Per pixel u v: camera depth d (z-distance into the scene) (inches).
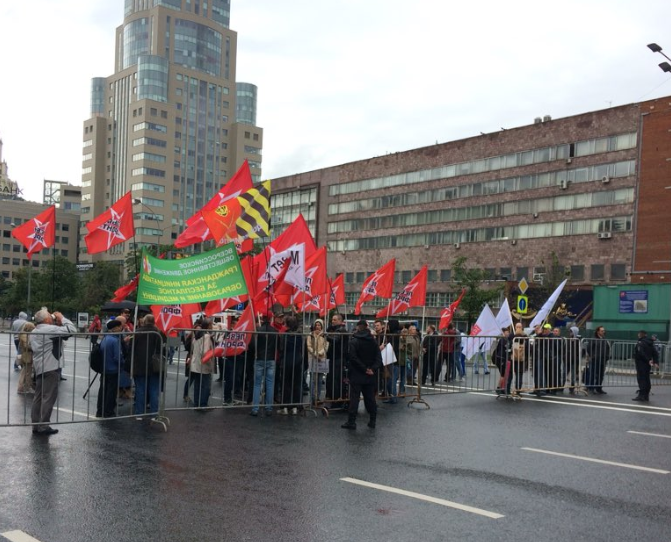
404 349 591.5
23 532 203.0
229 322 826.2
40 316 364.5
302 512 228.5
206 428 386.6
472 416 467.5
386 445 351.6
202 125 5374.0
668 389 740.7
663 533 215.0
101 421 399.9
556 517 229.9
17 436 349.4
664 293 1727.4
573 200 2139.5
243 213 499.8
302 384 466.6
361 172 2955.2
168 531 206.7
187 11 5502.0
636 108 1996.8
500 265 2340.1
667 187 1903.3
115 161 5191.9
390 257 2775.6
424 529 213.6
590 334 1831.9
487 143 2434.8
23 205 5128.0
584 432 408.5
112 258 4832.7
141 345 413.1
